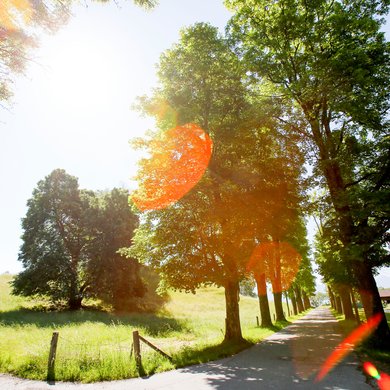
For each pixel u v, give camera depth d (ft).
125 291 137.80
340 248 42.57
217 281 48.75
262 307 83.56
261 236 52.06
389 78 41.83
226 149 53.01
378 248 41.06
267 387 23.48
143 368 30.19
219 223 49.62
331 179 50.11
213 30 54.34
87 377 27.89
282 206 51.08
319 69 40.91
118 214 145.38
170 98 53.31
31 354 34.42
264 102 50.72
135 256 53.72
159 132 55.67
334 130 55.88
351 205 43.65
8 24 22.88
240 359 35.55
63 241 140.36
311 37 45.88
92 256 132.87
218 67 53.57
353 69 39.04
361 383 23.98
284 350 41.55
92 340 51.96
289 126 55.31
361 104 41.09
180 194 47.19
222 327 83.25
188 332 74.23
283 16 46.42
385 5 45.44
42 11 22.90
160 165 48.49
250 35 49.75
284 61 48.52
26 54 24.72
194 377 27.40
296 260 105.29
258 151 54.75
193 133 50.06
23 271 127.03
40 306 125.39
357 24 41.75
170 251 48.88
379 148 45.88
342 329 66.08
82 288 134.10
